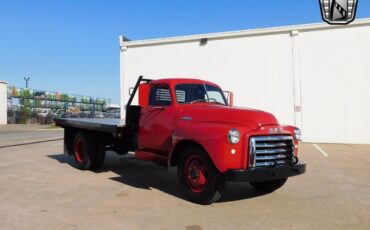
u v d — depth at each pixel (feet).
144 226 17.01
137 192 23.45
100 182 26.45
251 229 16.66
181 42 63.67
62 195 22.61
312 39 56.34
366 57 53.88
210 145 19.53
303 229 16.70
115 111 133.69
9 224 17.31
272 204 20.86
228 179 19.03
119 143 30.71
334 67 55.36
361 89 54.19
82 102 188.85
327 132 55.72
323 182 26.84
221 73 61.31
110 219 17.99
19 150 45.60
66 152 34.22
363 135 54.13
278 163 20.44
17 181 26.63
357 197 22.50
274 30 58.03
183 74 63.62
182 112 22.82
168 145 23.32
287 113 57.62
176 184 25.90
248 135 19.39
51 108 167.12
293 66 57.21
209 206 20.31
